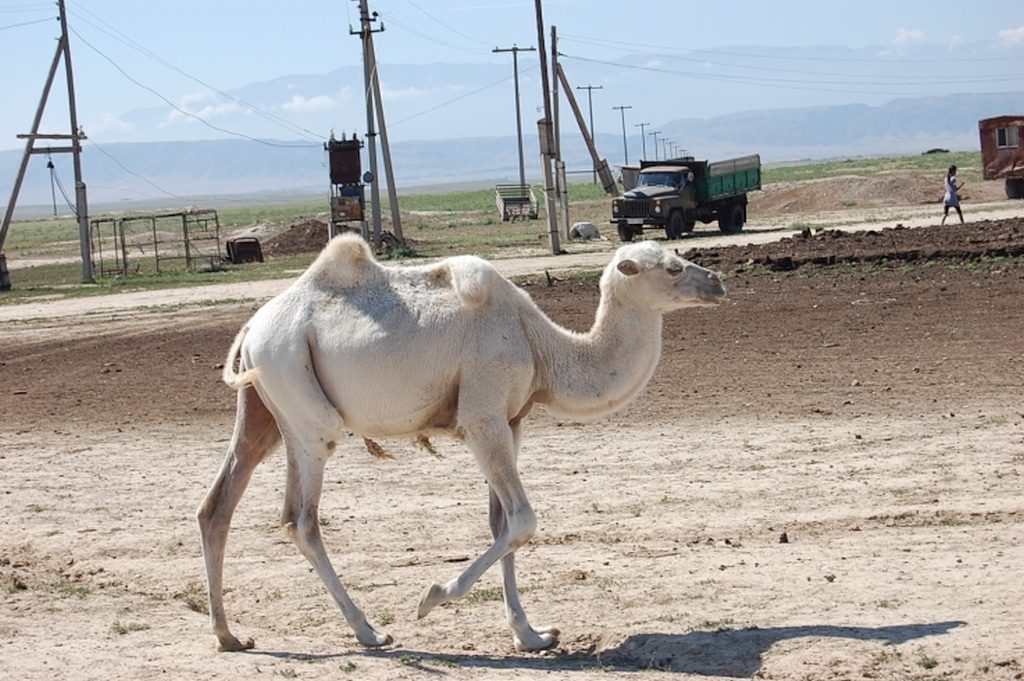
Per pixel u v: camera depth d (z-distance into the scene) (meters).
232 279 40.84
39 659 8.02
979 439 13.20
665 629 8.29
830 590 8.72
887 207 61.72
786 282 26.36
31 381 21.14
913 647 7.57
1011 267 25.72
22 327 29.72
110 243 79.00
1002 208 51.22
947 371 16.88
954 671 7.28
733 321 22.11
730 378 17.38
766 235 46.50
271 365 8.40
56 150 44.88
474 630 8.70
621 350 8.59
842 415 14.77
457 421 8.39
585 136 53.44
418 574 9.90
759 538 10.35
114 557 10.88
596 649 8.23
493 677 7.54
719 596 8.79
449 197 147.00
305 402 8.34
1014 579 8.66
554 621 8.66
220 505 8.61
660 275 8.47
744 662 7.67
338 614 9.19
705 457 13.21
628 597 8.92
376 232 50.16
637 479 12.49
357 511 11.89
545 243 50.25
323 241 56.06
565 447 14.01
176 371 21.22
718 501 11.55
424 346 8.26
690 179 49.22
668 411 15.57
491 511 8.60
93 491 13.20
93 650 8.26
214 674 7.69
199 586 10.02
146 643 8.49
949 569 9.00
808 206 66.06
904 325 20.53
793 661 7.56
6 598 9.64
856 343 19.34
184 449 15.12
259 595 9.67
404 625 8.84
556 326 8.67
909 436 13.54
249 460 8.74
